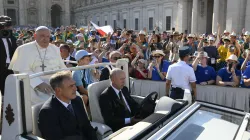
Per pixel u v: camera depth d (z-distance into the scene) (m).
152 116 3.51
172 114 3.62
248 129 3.53
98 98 4.64
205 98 7.61
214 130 3.35
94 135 3.86
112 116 4.50
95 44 13.65
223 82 7.42
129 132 3.03
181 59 6.48
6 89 3.12
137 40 12.93
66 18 81.50
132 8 52.72
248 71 7.34
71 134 3.53
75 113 3.71
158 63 8.38
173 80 6.44
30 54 4.98
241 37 19.12
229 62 7.44
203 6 39.00
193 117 3.62
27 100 3.17
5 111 3.18
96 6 66.19
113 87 4.66
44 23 77.69
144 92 8.36
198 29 39.16
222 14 35.62
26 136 3.09
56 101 3.52
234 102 7.29
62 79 3.43
